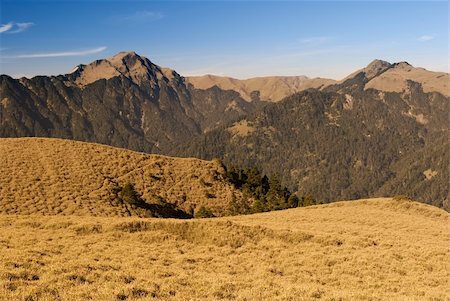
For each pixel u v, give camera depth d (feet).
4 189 226.58
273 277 72.18
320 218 166.30
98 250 86.43
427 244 106.83
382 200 220.23
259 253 94.94
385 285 68.33
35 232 104.42
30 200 221.66
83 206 229.04
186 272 69.36
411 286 67.72
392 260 86.48
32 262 63.72
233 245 102.78
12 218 124.36
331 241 103.91
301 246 100.78
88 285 53.06
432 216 189.78
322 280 71.87
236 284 60.85
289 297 54.24
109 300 47.70
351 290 63.52
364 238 108.58
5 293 46.62
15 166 257.55
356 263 83.97
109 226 110.52
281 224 141.59
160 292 52.85
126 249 89.15
